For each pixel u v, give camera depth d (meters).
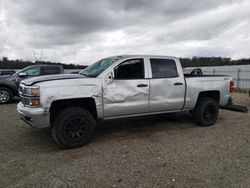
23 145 4.29
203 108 5.54
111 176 3.04
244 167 3.33
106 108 4.36
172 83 5.06
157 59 5.00
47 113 3.87
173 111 5.24
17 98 10.98
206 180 2.94
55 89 3.90
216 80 5.73
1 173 3.14
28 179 2.97
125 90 4.52
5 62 34.56
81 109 4.18
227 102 5.98
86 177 3.02
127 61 4.62
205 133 5.09
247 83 19.92
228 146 4.23
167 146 4.22
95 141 4.53
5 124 5.77
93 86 4.19
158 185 2.81
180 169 3.25
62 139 4.00
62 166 3.37
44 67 9.84
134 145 4.28
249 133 5.10
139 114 4.79
